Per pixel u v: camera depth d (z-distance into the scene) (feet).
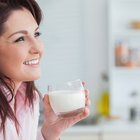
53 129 5.32
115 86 12.74
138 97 12.76
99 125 11.28
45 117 5.25
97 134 10.94
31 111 5.33
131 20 12.72
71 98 4.75
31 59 4.49
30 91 5.33
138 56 12.34
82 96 4.84
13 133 4.64
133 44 12.73
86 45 12.76
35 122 5.43
